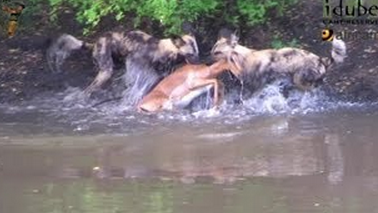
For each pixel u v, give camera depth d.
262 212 8.74
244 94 15.89
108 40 16.36
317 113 15.14
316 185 9.91
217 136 13.20
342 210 8.81
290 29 17.94
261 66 15.88
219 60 15.88
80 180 10.27
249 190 9.68
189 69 15.80
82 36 17.80
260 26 17.56
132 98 16.06
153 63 16.09
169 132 13.57
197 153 11.89
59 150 12.17
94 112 15.43
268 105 15.62
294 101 15.87
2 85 16.88
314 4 18.52
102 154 11.86
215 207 8.94
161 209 8.86
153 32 17.14
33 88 16.83
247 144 12.51
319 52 17.47
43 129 13.90
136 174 10.58
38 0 17.89
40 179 10.34
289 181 10.12
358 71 16.83
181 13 16.08
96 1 16.22
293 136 13.11
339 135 13.09
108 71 16.48
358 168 10.80
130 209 8.85
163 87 15.77
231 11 16.83
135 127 14.04
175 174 10.56
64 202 9.19
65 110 15.62
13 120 14.75
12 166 11.10
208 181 10.16
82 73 17.11
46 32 17.95
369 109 15.43
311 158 11.46
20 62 17.47
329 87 16.33
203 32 17.16
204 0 16.14
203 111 15.34
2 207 9.05
